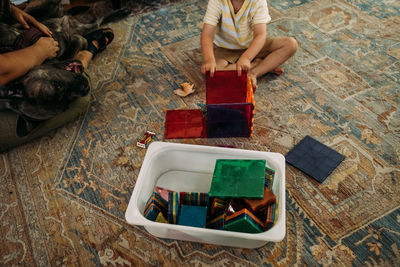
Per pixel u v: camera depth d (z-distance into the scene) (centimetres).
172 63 217
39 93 151
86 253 133
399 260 126
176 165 155
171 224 118
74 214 145
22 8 207
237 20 177
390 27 236
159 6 267
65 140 175
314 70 207
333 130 174
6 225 143
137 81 206
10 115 154
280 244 132
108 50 229
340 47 223
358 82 199
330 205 143
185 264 129
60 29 194
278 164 135
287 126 177
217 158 147
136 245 135
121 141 174
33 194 153
